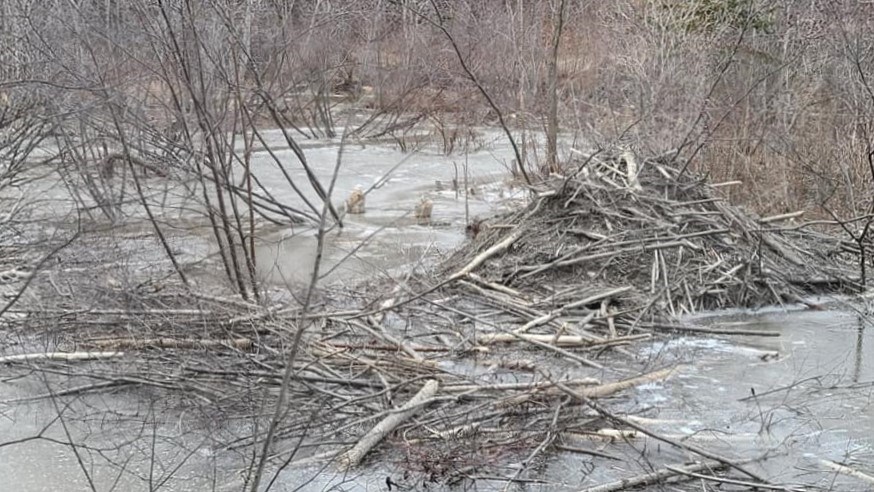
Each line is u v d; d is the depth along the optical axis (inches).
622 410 242.1
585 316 308.0
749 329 313.0
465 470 206.8
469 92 762.2
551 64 586.2
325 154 689.6
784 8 589.0
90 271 315.3
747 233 354.3
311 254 390.6
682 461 215.3
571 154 458.9
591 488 198.4
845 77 517.0
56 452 218.7
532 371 266.4
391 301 308.8
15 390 252.1
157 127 400.2
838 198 446.6
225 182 326.6
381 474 208.2
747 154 502.6
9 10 382.3
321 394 237.5
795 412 245.8
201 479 206.4
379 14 739.4
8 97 398.9
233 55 347.6
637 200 359.6
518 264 343.9
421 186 581.6
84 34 365.1
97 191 354.0
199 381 248.1
